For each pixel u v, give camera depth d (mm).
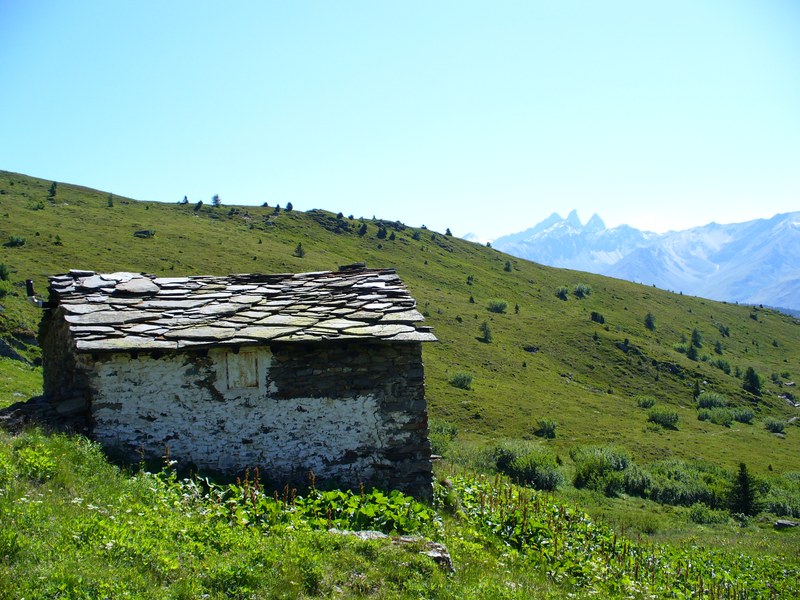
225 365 13180
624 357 108188
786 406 101438
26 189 146000
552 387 87062
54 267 83438
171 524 8422
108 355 12828
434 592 8078
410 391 13633
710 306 175875
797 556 21859
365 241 165875
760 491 44031
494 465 42750
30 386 31734
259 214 169500
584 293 160250
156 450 12859
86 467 10305
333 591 7527
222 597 6879
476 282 150250
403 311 14273
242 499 10430
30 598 5844
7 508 7582
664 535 28922
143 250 104812
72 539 7215
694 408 92875
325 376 13438
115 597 6281
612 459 48750
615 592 11672
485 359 93438
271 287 16344
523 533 12953
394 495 11664
